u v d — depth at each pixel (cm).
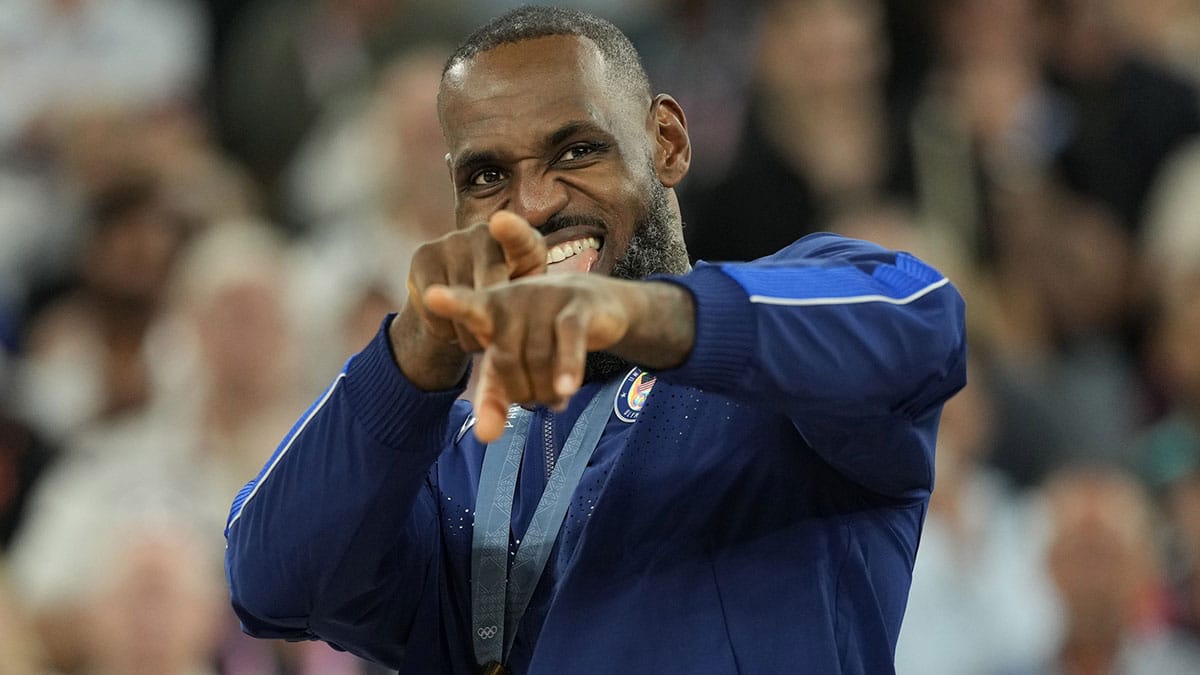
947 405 2322
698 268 905
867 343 913
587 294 822
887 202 2869
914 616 2177
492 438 796
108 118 2802
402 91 2628
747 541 1013
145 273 2577
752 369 884
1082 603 2181
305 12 3234
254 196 3084
